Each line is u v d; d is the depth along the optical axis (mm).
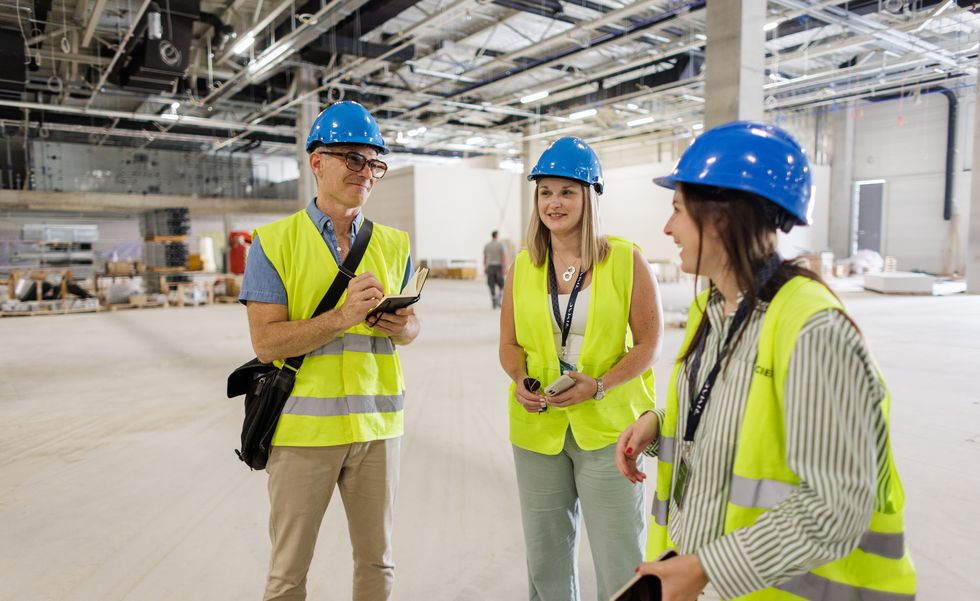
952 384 5262
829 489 774
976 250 13297
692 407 1031
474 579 2359
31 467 3625
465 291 16719
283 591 1596
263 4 11094
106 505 3076
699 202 926
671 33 12461
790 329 835
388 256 1794
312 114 14102
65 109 14156
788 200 882
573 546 1853
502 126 19938
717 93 6738
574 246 1772
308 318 1644
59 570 2453
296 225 1659
